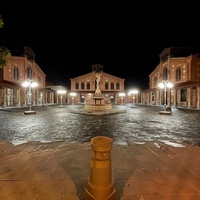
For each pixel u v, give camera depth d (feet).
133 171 11.37
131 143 18.49
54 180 10.11
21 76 105.29
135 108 88.48
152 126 31.78
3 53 15.60
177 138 22.34
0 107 82.17
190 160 13.42
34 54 121.29
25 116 48.60
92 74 153.69
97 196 7.64
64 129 28.45
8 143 18.53
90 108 65.62
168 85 57.98
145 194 8.70
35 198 8.37
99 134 24.56
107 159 7.82
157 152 15.35
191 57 93.61
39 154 14.73
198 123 35.83
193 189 9.18
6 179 10.28
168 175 10.82
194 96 87.10
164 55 116.78
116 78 154.71
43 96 130.11
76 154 14.67
